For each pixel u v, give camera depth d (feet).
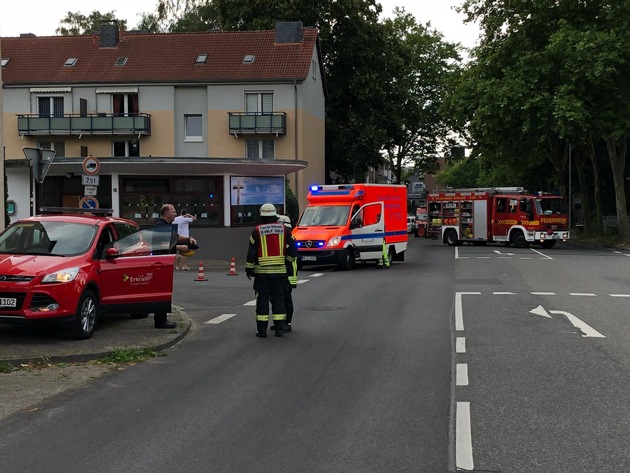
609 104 113.09
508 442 17.53
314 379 24.80
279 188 88.58
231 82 135.44
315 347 31.24
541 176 175.94
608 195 165.78
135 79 136.67
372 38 152.25
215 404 21.42
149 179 82.79
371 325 37.42
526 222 119.03
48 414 20.31
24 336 32.09
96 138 139.13
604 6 113.70
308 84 139.85
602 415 19.94
